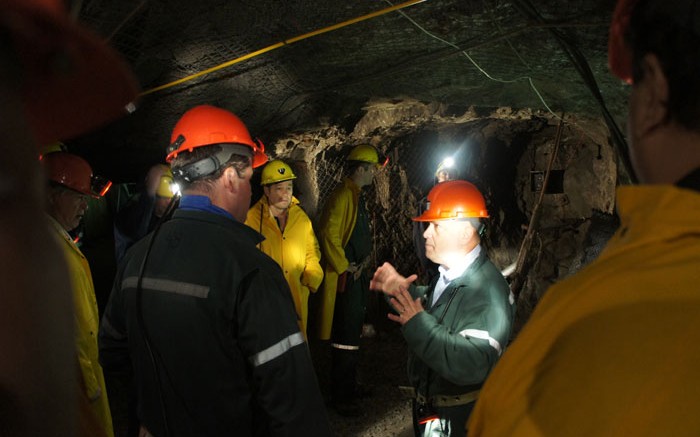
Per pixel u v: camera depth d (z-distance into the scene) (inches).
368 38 107.7
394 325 234.1
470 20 96.5
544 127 214.2
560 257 212.1
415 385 83.1
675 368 14.6
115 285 66.6
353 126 197.9
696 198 16.8
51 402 10.8
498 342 72.8
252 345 57.2
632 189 18.8
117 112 16.1
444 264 83.1
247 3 93.4
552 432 16.0
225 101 137.8
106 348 69.4
